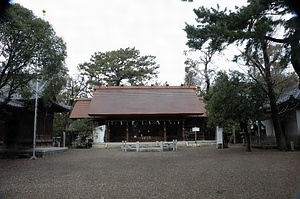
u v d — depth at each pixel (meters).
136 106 30.33
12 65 12.59
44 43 12.64
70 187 7.24
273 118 17.72
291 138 18.45
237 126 25.75
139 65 40.50
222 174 8.77
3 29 11.19
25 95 14.69
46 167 11.62
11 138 18.98
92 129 27.03
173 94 33.00
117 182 7.88
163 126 30.59
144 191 6.62
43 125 21.98
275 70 18.22
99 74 40.12
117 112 29.02
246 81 16.48
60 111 25.03
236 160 12.50
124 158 15.23
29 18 12.12
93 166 11.74
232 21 7.66
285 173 8.44
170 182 7.71
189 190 6.62
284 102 19.02
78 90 40.72
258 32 7.12
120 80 40.62
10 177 9.02
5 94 16.94
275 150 17.64
